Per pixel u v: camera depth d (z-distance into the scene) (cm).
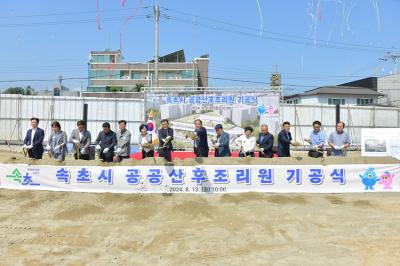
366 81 5834
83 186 962
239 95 1625
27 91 6488
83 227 733
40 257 600
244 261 573
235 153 1573
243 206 841
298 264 560
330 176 946
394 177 954
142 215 796
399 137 1438
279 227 711
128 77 7062
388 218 763
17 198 923
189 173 942
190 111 1645
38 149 1056
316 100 5038
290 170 943
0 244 650
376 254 592
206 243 640
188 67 7006
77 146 1047
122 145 1020
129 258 596
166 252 614
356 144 3103
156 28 3475
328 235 675
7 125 2841
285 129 1068
